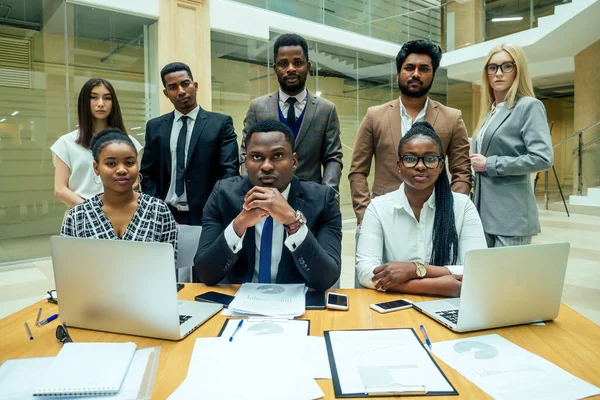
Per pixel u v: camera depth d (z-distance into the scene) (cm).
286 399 79
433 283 139
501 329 113
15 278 389
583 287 333
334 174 224
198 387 83
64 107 476
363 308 129
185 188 239
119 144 153
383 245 166
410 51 209
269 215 138
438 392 82
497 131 196
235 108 580
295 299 131
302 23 646
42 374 89
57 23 460
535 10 737
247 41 587
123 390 83
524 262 109
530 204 194
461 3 832
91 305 111
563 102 1426
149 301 105
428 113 216
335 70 727
